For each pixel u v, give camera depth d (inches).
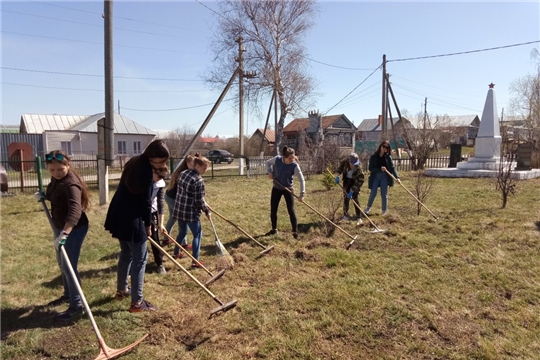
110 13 386.9
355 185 299.0
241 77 773.9
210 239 258.5
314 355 121.7
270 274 190.7
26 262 211.0
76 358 121.0
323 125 1729.8
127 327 139.1
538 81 1018.1
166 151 140.0
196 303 160.2
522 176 568.7
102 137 395.2
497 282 175.3
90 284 176.7
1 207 393.7
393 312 148.1
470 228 266.4
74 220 134.1
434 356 120.8
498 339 129.2
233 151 1483.8
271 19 961.5
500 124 900.6
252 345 127.8
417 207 345.4
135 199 143.3
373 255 217.5
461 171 614.5
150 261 210.4
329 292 165.8
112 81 394.6
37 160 452.1
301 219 312.0
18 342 128.0
